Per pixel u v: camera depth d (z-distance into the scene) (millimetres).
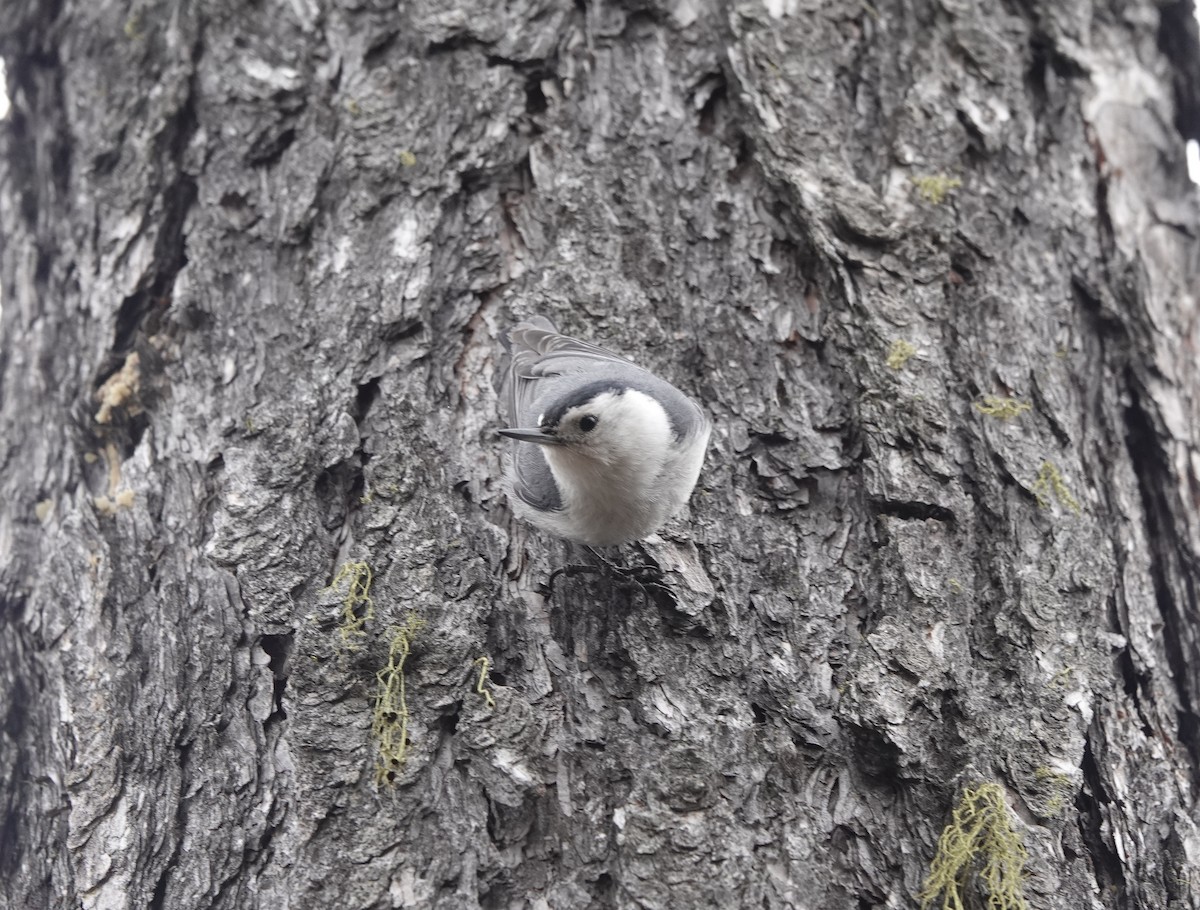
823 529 3484
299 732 3000
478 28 4320
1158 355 3982
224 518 3426
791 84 4180
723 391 3756
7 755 3584
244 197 4156
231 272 4027
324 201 4098
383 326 3781
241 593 3369
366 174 4094
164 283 4121
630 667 3211
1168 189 4355
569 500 3371
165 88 4312
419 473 3420
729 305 3895
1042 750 3062
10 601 3781
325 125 4254
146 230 4152
